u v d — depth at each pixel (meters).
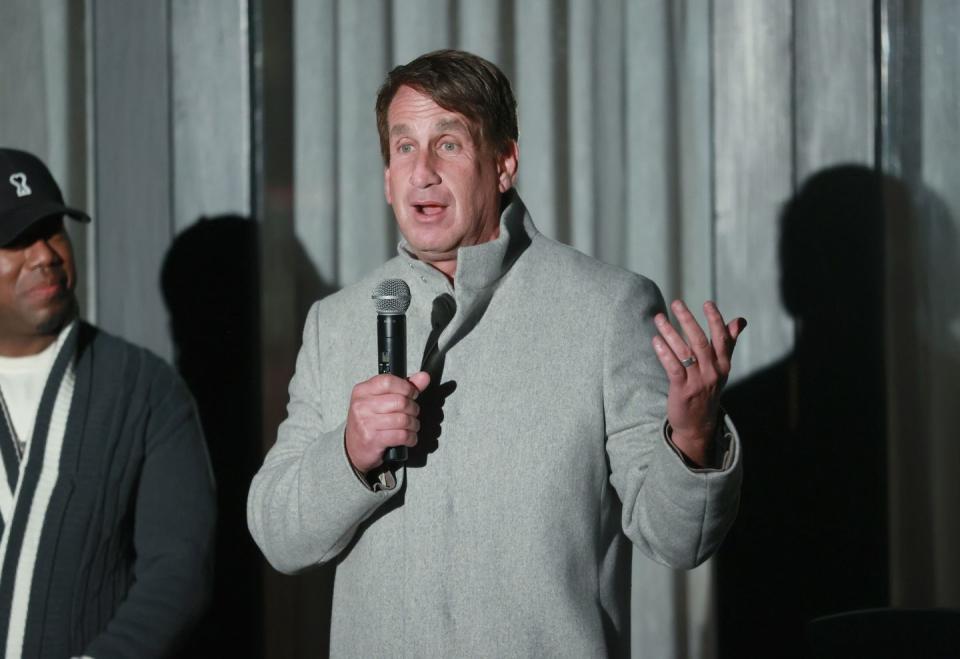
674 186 8.64
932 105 8.23
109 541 6.02
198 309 8.75
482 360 5.33
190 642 8.62
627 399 5.20
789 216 8.36
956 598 8.34
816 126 8.33
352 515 5.06
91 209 9.12
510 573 5.07
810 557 8.34
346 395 5.54
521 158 8.84
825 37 8.32
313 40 9.02
